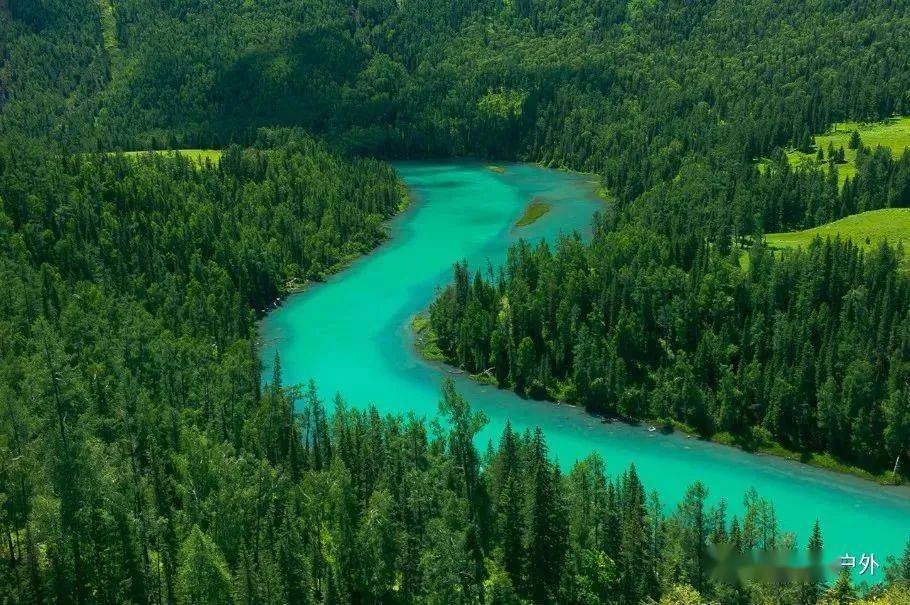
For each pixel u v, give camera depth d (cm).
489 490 11719
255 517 10456
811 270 17662
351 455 12625
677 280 18425
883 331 16050
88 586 8731
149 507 10262
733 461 15275
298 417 14662
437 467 11888
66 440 9325
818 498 14050
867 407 15100
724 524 11269
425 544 10531
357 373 19100
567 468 14912
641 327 17925
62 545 8594
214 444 12244
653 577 10531
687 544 10750
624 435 16212
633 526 10656
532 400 17712
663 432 16300
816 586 10138
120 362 15038
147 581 9300
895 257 18562
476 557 10794
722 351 16975
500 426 16550
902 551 12538
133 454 11831
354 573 10250
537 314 18688
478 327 18950
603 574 10688
